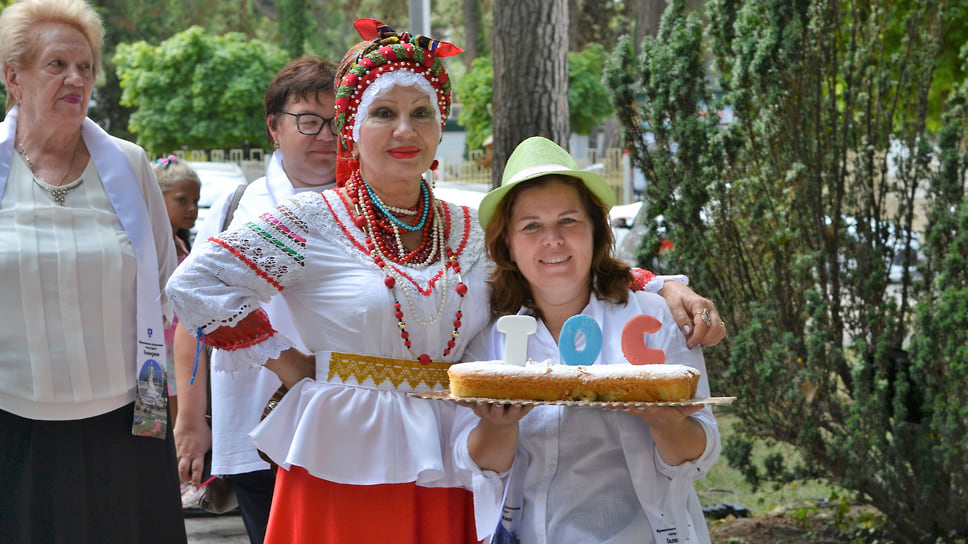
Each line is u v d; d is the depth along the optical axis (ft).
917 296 15.83
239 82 91.04
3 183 10.63
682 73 16.14
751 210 16.10
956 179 15.23
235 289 8.70
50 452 10.64
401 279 8.89
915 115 16.80
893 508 15.99
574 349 8.23
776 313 16.08
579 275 8.58
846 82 16.14
